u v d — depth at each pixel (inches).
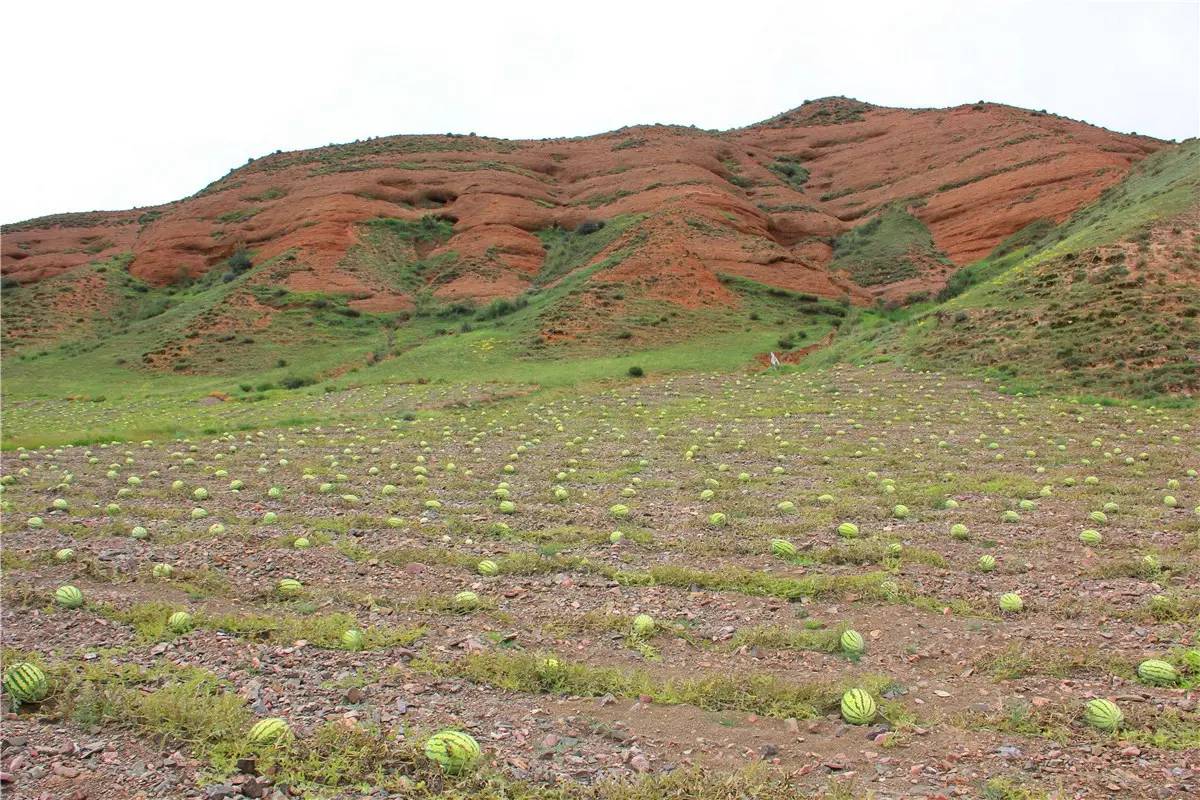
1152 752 261.1
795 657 356.2
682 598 434.9
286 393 2106.3
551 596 440.1
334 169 4584.2
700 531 580.4
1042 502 654.5
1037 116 4712.1
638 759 263.7
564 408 1488.7
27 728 281.7
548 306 2763.3
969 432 1046.4
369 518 616.1
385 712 297.0
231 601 431.8
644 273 2918.3
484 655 344.8
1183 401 1233.4
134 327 3243.1
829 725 290.8
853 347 2042.3
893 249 3513.8
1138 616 390.6
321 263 3503.9
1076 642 362.6
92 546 539.8
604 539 552.7
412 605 421.1
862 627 389.4
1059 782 243.6
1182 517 597.0
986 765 255.4
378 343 2817.4
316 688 316.8
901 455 886.4
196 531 587.5
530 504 685.9
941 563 484.4
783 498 682.2
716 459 894.4
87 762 258.5
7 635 373.4
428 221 3964.1
